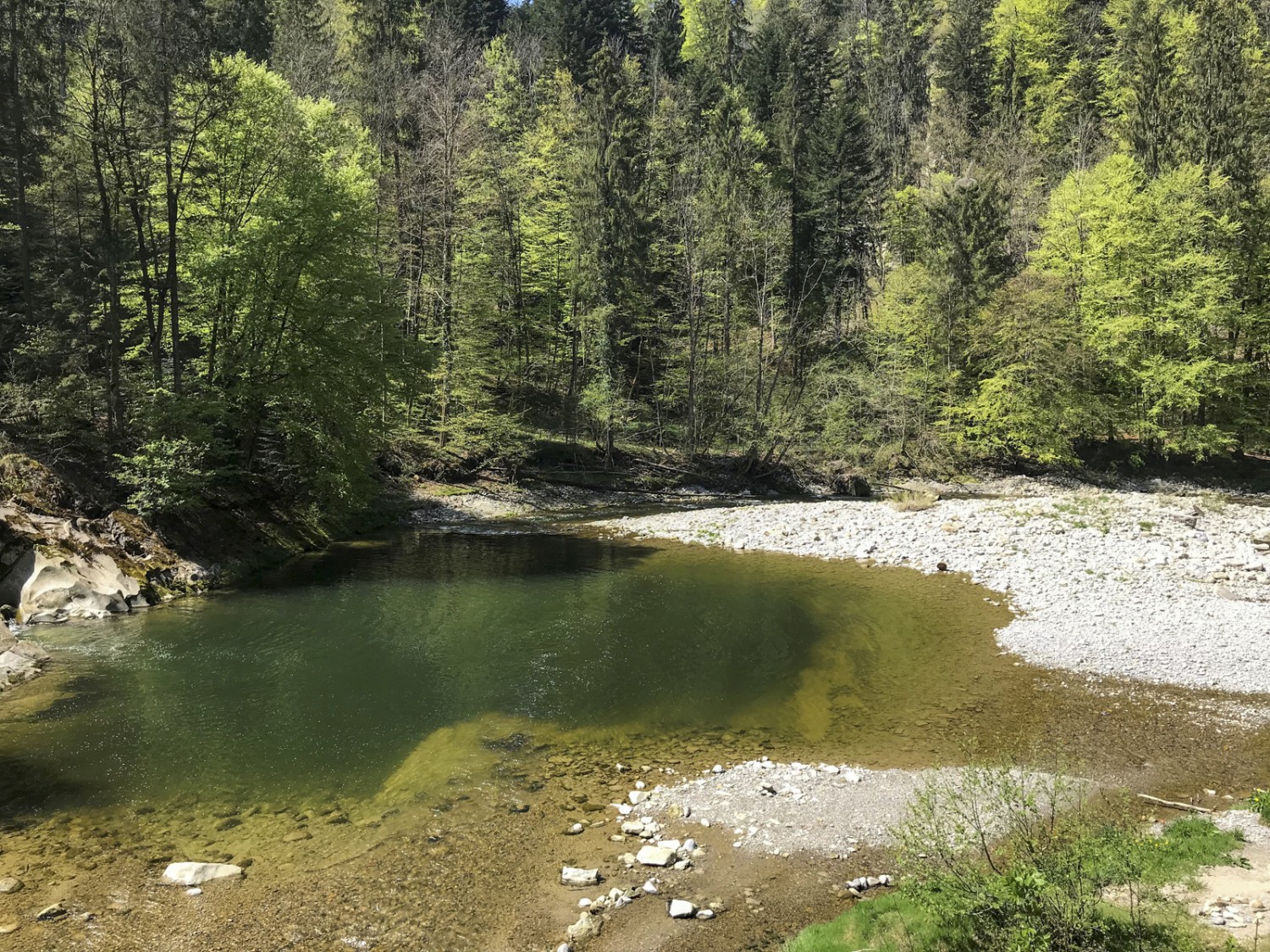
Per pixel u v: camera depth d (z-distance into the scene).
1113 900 6.60
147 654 15.02
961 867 6.65
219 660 14.79
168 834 8.80
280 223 23.03
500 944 6.96
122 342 25.92
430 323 40.50
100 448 21.47
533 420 44.31
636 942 6.96
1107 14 63.75
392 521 31.28
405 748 11.21
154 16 20.66
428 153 39.12
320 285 25.48
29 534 17.55
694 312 44.22
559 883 7.93
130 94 20.78
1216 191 38.62
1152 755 10.77
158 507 20.28
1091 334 41.03
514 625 17.45
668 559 24.72
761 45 63.41
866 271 54.47
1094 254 40.69
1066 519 25.69
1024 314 40.66
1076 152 52.09
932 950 6.09
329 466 25.38
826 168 50.19
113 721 11.96
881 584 21.00
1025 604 18.33
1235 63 40.94
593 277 43.38
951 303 43.22
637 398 49.28
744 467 43.22
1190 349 39.22
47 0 21.25
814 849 8.61
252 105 23.45
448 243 38.53
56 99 23.31
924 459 44.22
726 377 45.19
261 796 9.71
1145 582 19.34
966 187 44.94
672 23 75.00
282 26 46.78
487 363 38.62
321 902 7.55
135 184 21.81
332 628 17.00
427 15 52.09
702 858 8.42
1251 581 19.14
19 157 26.45
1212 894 6.87
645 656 15.41
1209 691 12.99
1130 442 43.50
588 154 44.62
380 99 40.03
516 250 43.84
